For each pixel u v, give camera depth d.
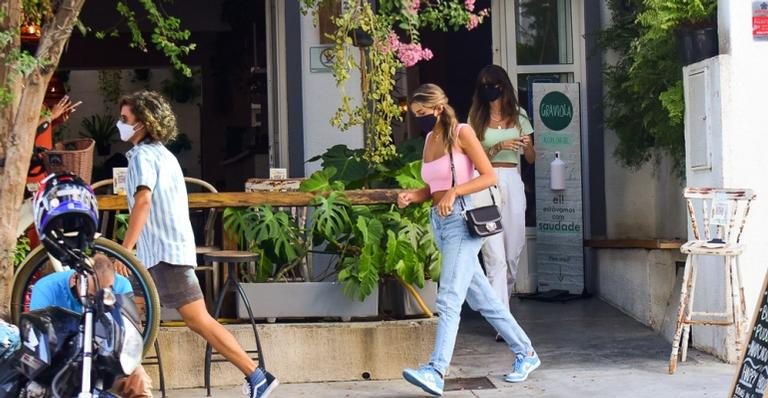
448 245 9.30
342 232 10.06
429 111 9.32
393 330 9.96
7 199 8.41
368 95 10.91
